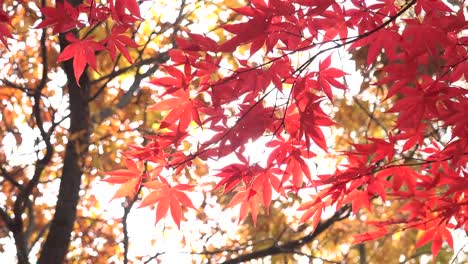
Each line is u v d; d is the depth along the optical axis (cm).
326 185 325
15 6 628
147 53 681
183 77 299
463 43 289
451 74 299
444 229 338
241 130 306
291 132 309
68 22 311
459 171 313
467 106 280
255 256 686
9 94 741
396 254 812
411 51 281
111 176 324
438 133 441
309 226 805
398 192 325
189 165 322
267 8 269
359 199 336
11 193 735
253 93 304
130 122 683
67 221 554
